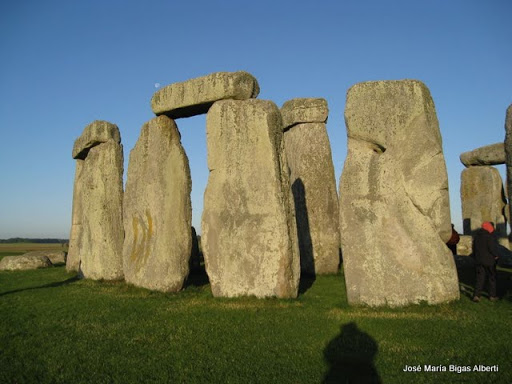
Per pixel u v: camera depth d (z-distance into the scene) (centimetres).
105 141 1295
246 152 923
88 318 760
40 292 1057
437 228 788
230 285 901
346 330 634
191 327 678
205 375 489
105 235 1233
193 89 1006
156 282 1022
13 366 531
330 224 1332
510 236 1623
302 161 1377
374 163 820
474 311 717
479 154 1888
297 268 888
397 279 778
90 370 514
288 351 559
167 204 1048
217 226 931
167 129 1088
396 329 630
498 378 459
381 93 833
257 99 941
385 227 796
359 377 480
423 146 801
